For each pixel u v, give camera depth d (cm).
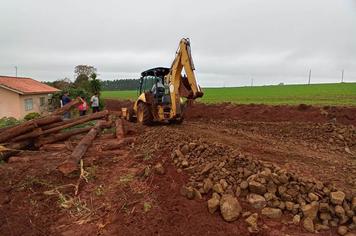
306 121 1428
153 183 606
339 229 473
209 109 1914
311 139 1060
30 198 595
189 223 494
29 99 2423
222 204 508
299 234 470
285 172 557
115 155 809
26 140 940
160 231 484
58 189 620
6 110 2242
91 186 633
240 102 2558
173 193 563
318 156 790
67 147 910
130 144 912
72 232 502
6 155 834
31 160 788
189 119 1712
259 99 2914
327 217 496
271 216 504
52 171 677
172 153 698
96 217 534
